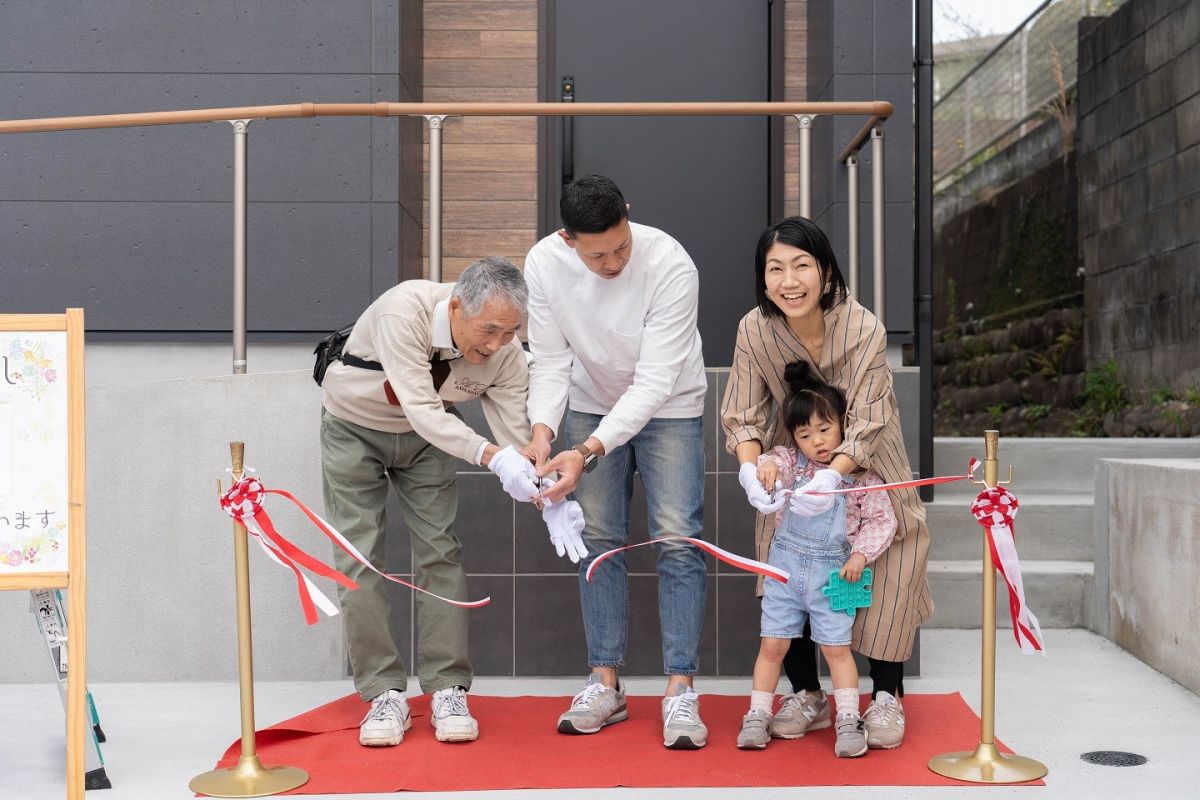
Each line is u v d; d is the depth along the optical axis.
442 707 2.87
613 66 4.88
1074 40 7.28
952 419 8.80
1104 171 6.48
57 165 4.20
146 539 3.52
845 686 2.71
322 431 2.97
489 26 4.82
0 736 2.97
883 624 2.72
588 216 2.57
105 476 3.51
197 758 2.75
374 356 2.80
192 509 3.52
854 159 3.65
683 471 2.92
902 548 2.75
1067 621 4.07
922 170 4.45
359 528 2.89
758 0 4.91
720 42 4.90
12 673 3.55
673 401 2.92
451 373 2.82
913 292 4.33
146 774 2.63
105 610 3.52
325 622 3.55
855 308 2.75
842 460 2.64
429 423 2.67
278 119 4.22
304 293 4.23
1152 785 2.47
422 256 4.73
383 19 4.26
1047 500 4.44
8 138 4.19
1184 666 3.29
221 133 4.21
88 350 4.22
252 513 2.53
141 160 4.21
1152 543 3.51
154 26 4.23
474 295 2.55
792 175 4.84
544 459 2.77
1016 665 3.56
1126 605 3.72
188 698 3.33
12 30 4.21
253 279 4.22
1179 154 5.61
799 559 2.72
